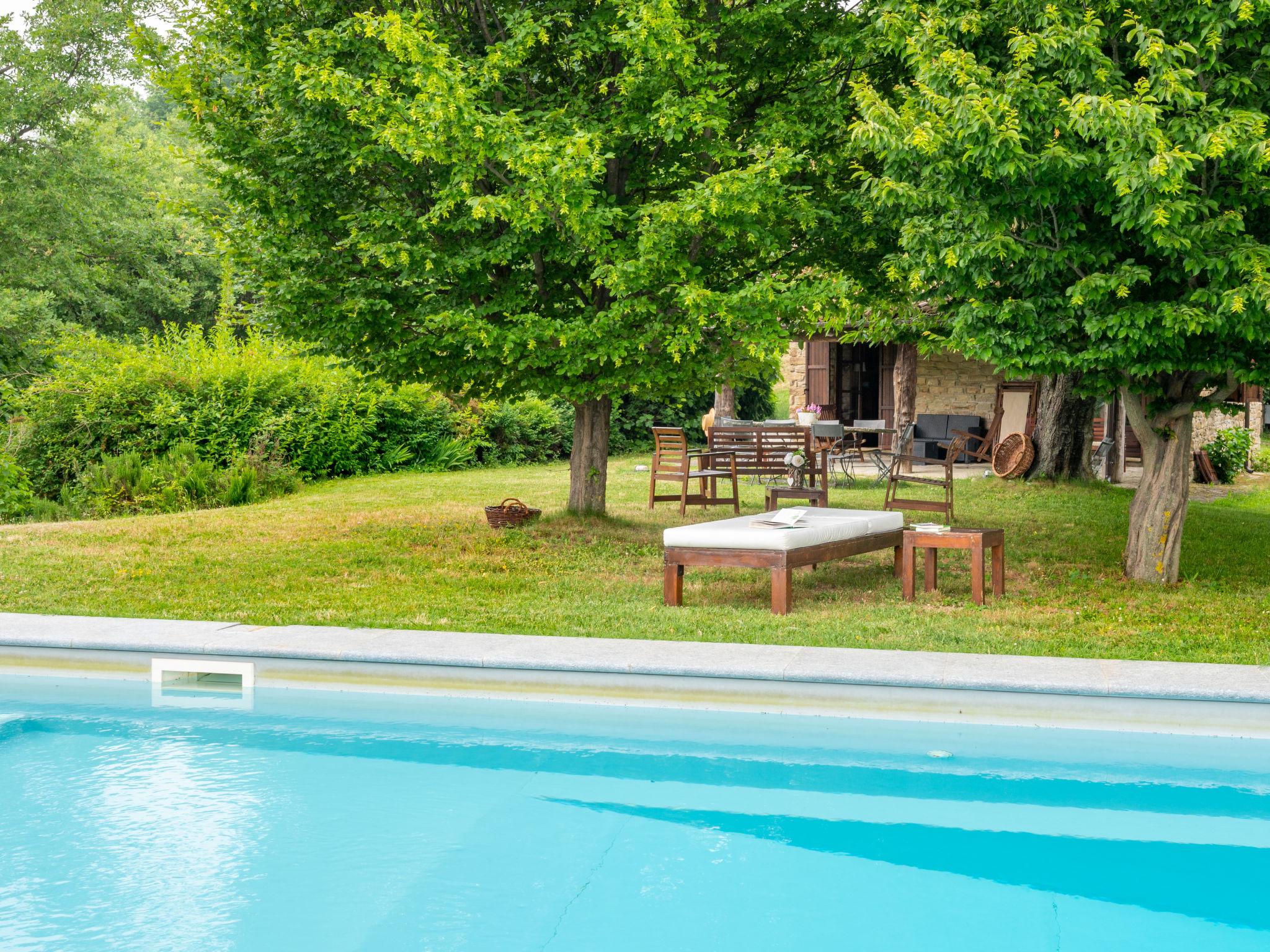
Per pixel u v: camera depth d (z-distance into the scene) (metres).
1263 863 4.32
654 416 26.58
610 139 10.26
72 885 4.16
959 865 4.31
